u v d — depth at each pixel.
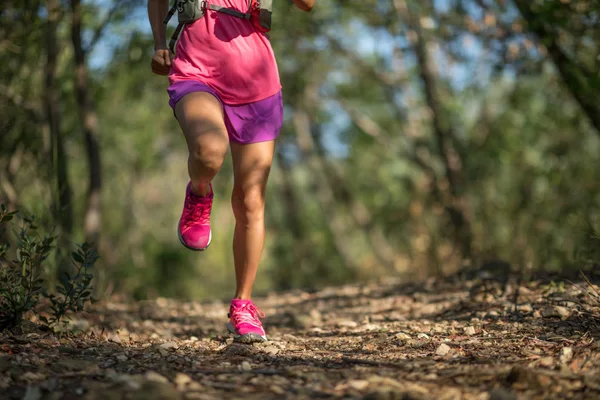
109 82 11.07
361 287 7.58
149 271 16.69
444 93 13.22
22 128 6.40
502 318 4.15
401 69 14.63
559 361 2.80
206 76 3.53
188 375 2.72
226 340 3.85
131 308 6.12
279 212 24.12
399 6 11.91
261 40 3.61
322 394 2.43
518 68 8.84
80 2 7.46
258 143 3.66
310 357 3.25
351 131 20.66
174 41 3.63
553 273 5.49
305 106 19.22
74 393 2.39
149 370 2.84
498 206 10.80
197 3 3.53
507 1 8.59
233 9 3.55
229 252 20.89
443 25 10.85
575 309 4.02
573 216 7.68
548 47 6.68
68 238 6.00
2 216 3.67
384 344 3.63
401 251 12.52
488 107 12.65
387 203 16.42
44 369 2.72
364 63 15.55
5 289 3.63
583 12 6.00
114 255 11.77
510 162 11.65
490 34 8.86
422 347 3.44
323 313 5.80
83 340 3.67
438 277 7.01
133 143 15.89
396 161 14.96
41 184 6.02
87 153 7.59
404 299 5.89
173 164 21.30
